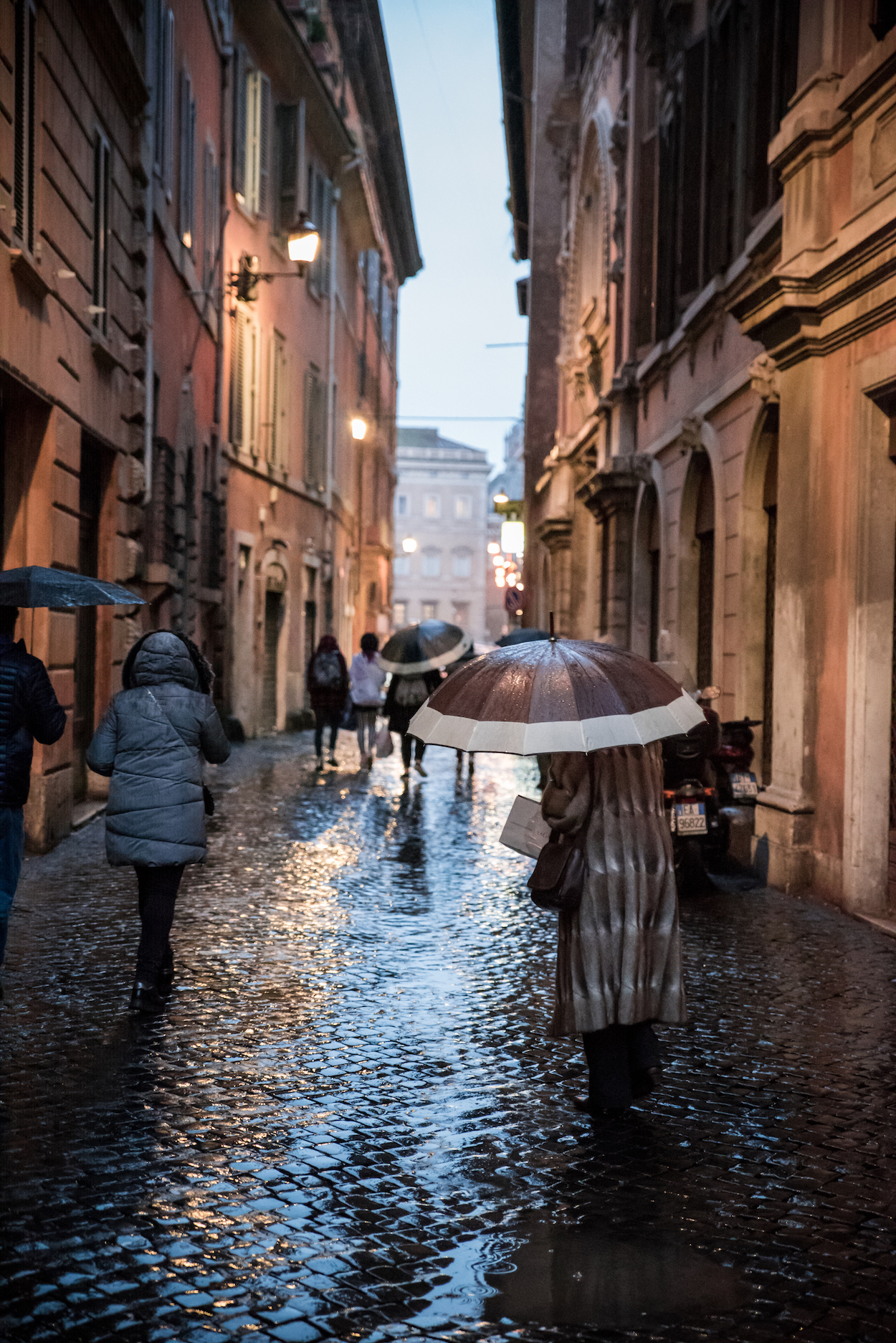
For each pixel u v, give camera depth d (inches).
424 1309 127.7
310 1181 158.7
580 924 181.6
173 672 244.2
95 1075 196.4
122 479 519.2
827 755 357.4
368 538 1734.7
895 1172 165.8
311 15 1125.7
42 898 328.2
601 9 869.8
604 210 871.1
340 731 1093.1
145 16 552.7
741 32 488.7
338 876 378.6
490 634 3710.6
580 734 167.5
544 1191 157.6
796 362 374.0
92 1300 127.6
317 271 1186.6
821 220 364.8
